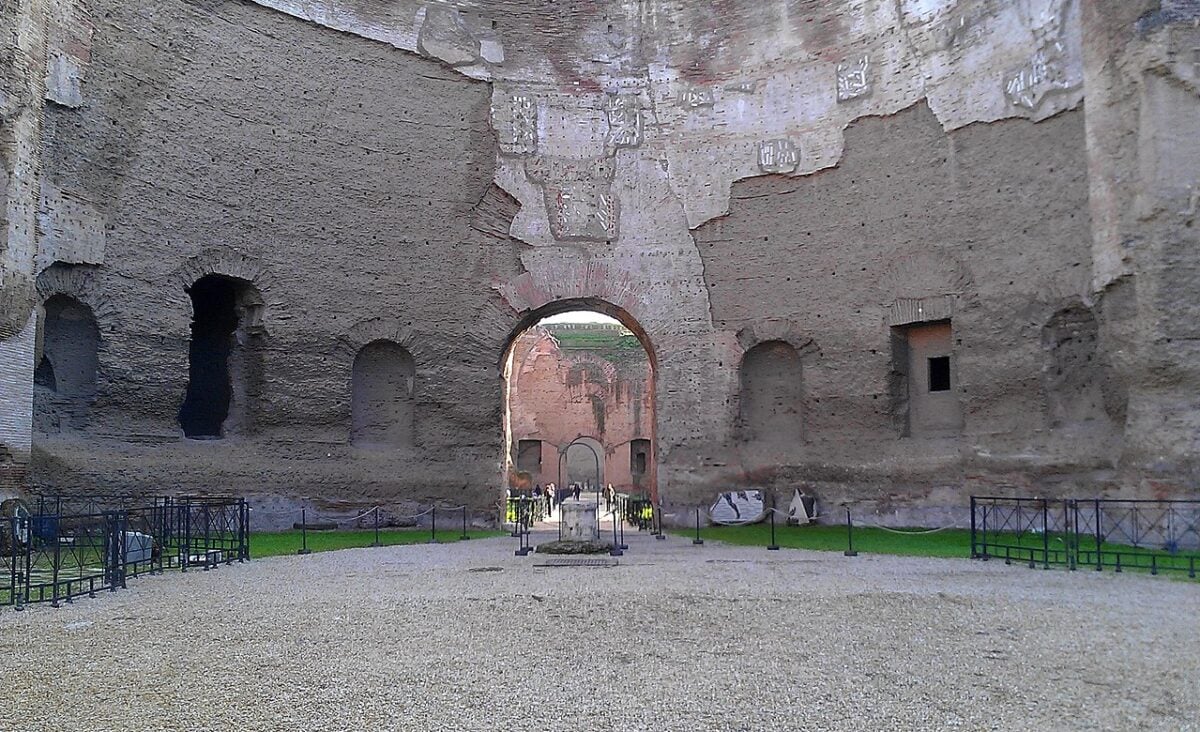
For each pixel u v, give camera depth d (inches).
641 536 842.2
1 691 249.3
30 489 651.5
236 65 856.9
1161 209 642.2
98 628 343.0
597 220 1026.7
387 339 935.7
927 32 892.0
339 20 932.6
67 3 717.3
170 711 228.7
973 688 247.0
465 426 965.2
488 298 991.0
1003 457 790.5
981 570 510.6
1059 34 774.5
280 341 871.1
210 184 829.8
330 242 908.6
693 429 992.2
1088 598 401.7
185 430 896.9
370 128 943.7
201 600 410.0
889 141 915.4
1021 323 789.2
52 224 699.4
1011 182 808.9
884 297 901.2
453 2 1011.3
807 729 212.4
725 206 1006.4
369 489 900.0
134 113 774.5
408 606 386.6
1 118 629.0
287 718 222.4
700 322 1002.7
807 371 949.2
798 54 990.4
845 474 910.4
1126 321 669.3
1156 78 653.9
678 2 1052.5
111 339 752.3
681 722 218.2
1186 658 281.4
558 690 247.0
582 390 2070.6
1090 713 222.7
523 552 631.2
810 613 364.8
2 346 623.2
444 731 212.5
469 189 993.5
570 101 1042.7
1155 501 540.4
